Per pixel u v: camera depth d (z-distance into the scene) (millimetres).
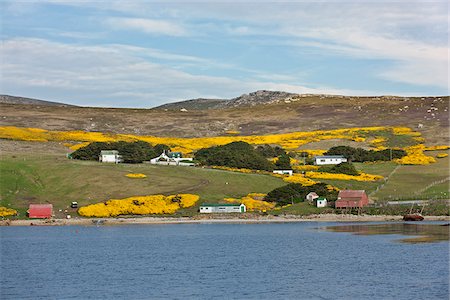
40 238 130000
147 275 90438
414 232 126812
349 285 80875
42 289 82188
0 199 158125
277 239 123500
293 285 81750
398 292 76438
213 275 89438
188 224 149625
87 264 100375
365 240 118000
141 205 156375
